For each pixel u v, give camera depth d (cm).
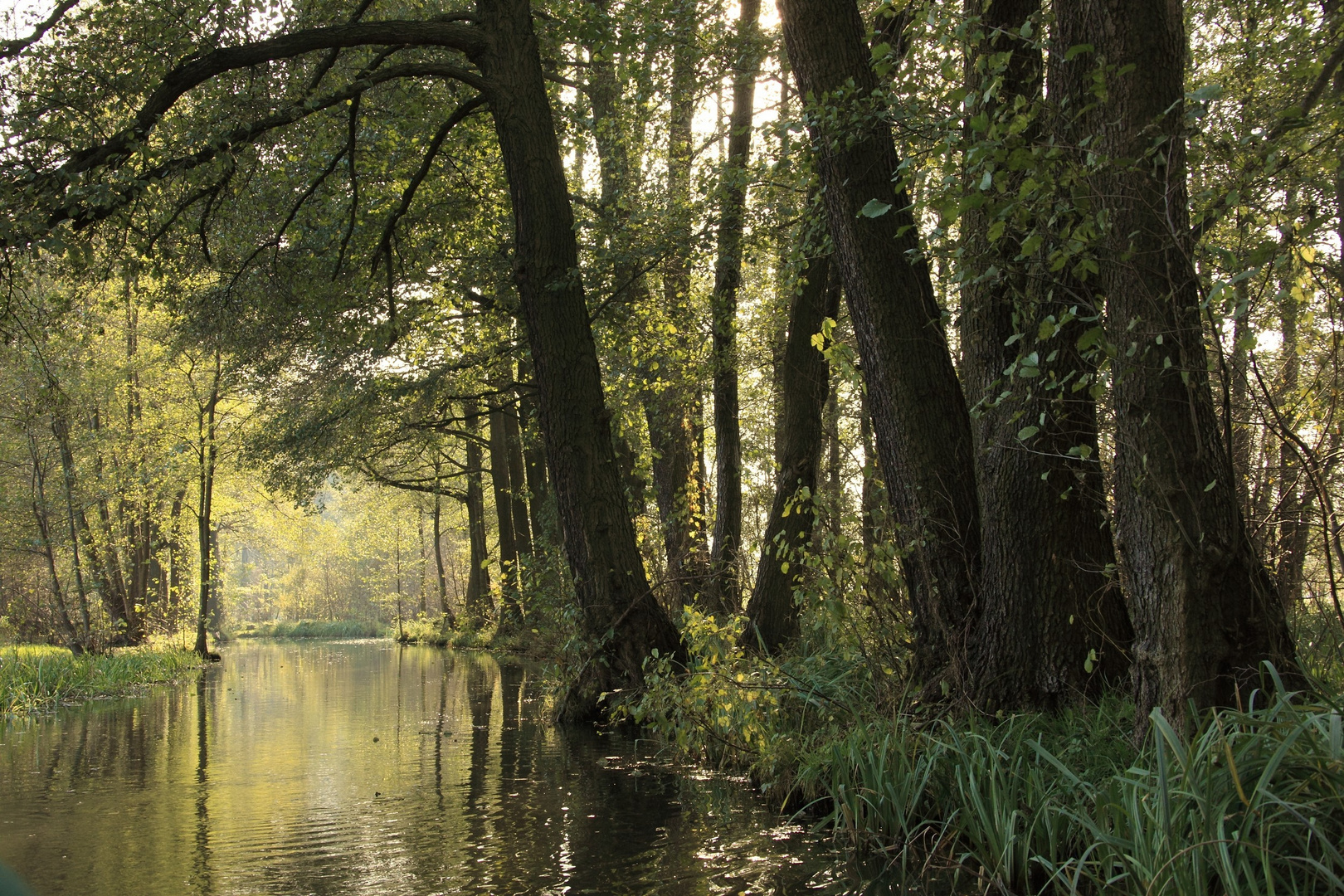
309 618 6975
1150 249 441
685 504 1595
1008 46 590
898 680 665
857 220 661
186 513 3077
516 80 1051
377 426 2203
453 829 589
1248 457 607
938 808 521
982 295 608
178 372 2552
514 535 2728
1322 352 580
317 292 1342
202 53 1037
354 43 997
